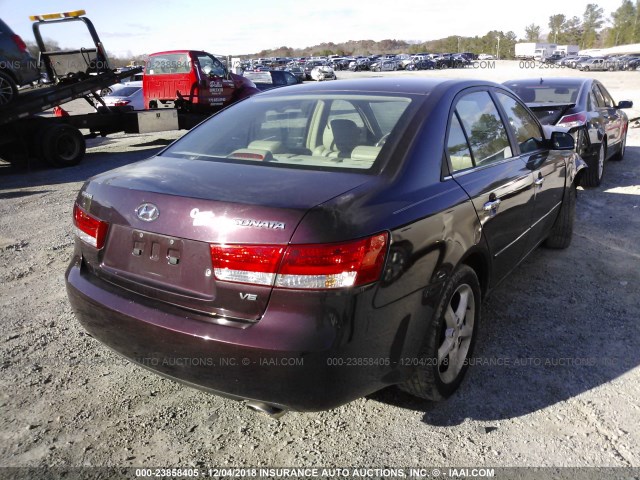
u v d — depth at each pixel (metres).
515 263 3.81
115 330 2.50
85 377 3.15
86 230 2.69
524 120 4.13
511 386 3.06
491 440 2.63
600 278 4.59
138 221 2.42
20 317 3.90
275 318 2.12
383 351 2.31
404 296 2.34
